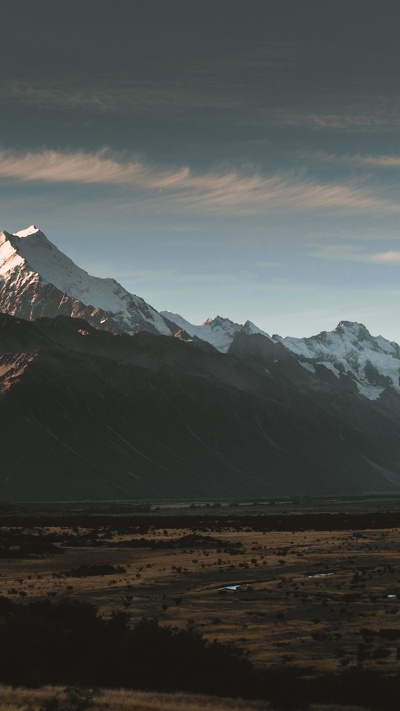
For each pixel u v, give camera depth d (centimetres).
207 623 8188
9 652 6212
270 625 8062
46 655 6550
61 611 7925
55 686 5966
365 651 6894
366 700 5747
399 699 5688
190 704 5425
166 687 6150
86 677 6212
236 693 5941
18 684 5931
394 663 6525
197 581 11200
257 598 9669
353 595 9744
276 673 6125
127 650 6575
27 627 7019
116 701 5309
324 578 11300
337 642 7306
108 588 10625
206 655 6538
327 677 6056
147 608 9056
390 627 7875
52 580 11588
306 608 8962
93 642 6744
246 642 7350
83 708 5084
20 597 9888
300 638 7481
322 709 5550
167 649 6538
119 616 7944
